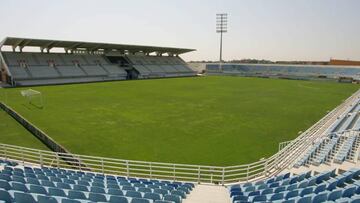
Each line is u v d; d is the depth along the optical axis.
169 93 49.28
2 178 10.62
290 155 16.14
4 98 41.09
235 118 30.33
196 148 20.66
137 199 8.71
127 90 53.03
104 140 22.11
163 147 20.78
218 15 95.81
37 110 32.97
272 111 34.38
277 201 8.38
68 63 73.75
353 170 11.91
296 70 95.62
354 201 7.99
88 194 9.41
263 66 102.38
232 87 59.69
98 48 79.56
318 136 20.09
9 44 63.75
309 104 39.56
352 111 32.75
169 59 101.12
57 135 23.23
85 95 45.62
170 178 15.40
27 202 8.27
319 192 9.33
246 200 9.33
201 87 59.19
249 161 18.33
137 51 91.62
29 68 64.81
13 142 21.19
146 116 30.69
